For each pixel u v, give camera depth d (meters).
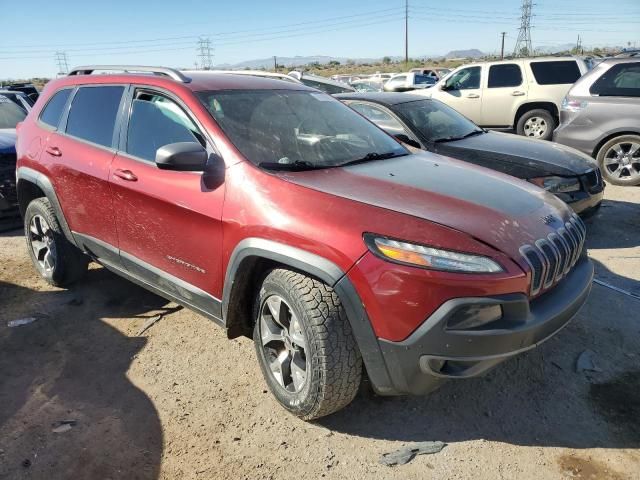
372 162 3.35
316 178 2.89
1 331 3.82
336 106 4.00
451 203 2.69
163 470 2.51
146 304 4.24
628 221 6.27
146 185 3.28
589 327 3.76
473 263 2.35
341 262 2.43
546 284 2.62
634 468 2.49
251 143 3.09
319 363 2.55
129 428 2.79
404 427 2.79
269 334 2.89
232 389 3.13
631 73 7.70
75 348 3.59
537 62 11.04
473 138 6.06
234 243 2.81
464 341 2.32
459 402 2.99
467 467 2.52
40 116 4.44
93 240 3.88
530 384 3.14
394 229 2.43
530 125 11.27
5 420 2.86
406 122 5.95
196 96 3.28
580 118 8.07
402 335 2.36
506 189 3.06
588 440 2.68
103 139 3.76
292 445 2.67
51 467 2.52
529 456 2.58
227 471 2.51
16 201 6.19
